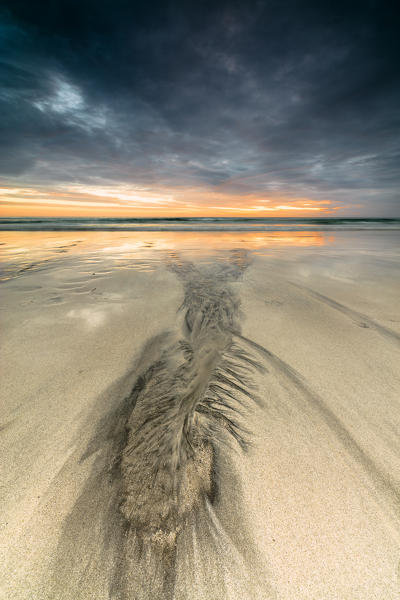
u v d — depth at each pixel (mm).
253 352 2311
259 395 1787
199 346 2420
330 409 1665
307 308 3293
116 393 1797
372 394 1792
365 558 999
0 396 1744
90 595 906
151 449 1398
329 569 975
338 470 1295
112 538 1046
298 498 1182
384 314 3100
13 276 4742
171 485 1230
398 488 1217
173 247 8398
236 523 1101
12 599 886
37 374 1976
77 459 1344
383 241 10188
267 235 12602
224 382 1919
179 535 1061
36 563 975
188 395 1788
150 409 1663
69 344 2416
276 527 1087
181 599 903
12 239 10031
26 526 1073
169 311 3229
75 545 1022
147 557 995
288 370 2053
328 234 13242
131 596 907
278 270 5328
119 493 1197
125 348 2365
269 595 917
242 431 1511
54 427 1521
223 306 3385
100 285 4281
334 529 1078
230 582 946
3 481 1234
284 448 1408
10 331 2646
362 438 1464
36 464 1312
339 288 4102
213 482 1247
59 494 1188
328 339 2527
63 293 3875
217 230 15242
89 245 8633
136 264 5832
